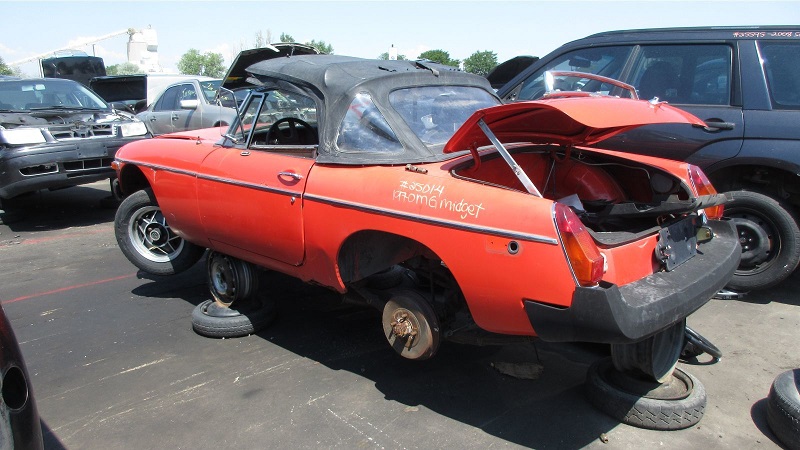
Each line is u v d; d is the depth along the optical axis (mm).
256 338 4070
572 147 3615
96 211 8312
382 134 3219
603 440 2875
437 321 3039
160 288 5125
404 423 3029
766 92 4406
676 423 2928
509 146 3482
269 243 3580
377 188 2998
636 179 3605
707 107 4598
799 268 5375
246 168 3648
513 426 2996
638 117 2787
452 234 2709
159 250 4914
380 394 3318
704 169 4547
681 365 3617
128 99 16172
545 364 3656
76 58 21438
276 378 3508
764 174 4480
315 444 2865
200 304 4391
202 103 11047
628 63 5059
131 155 4555
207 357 3799
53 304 4785
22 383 1990
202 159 3977
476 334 3053
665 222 3139
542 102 2684
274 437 2926
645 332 2457
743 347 3824
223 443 2887
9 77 8977
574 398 3260
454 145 2951
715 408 3145
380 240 3242
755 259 4457
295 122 3969
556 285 2428
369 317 4402
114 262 5902
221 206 3807
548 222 2438
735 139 4422
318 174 3268
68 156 7168
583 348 3861
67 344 4035
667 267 2893
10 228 7402
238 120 3943
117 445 2889
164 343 4020
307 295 4840
